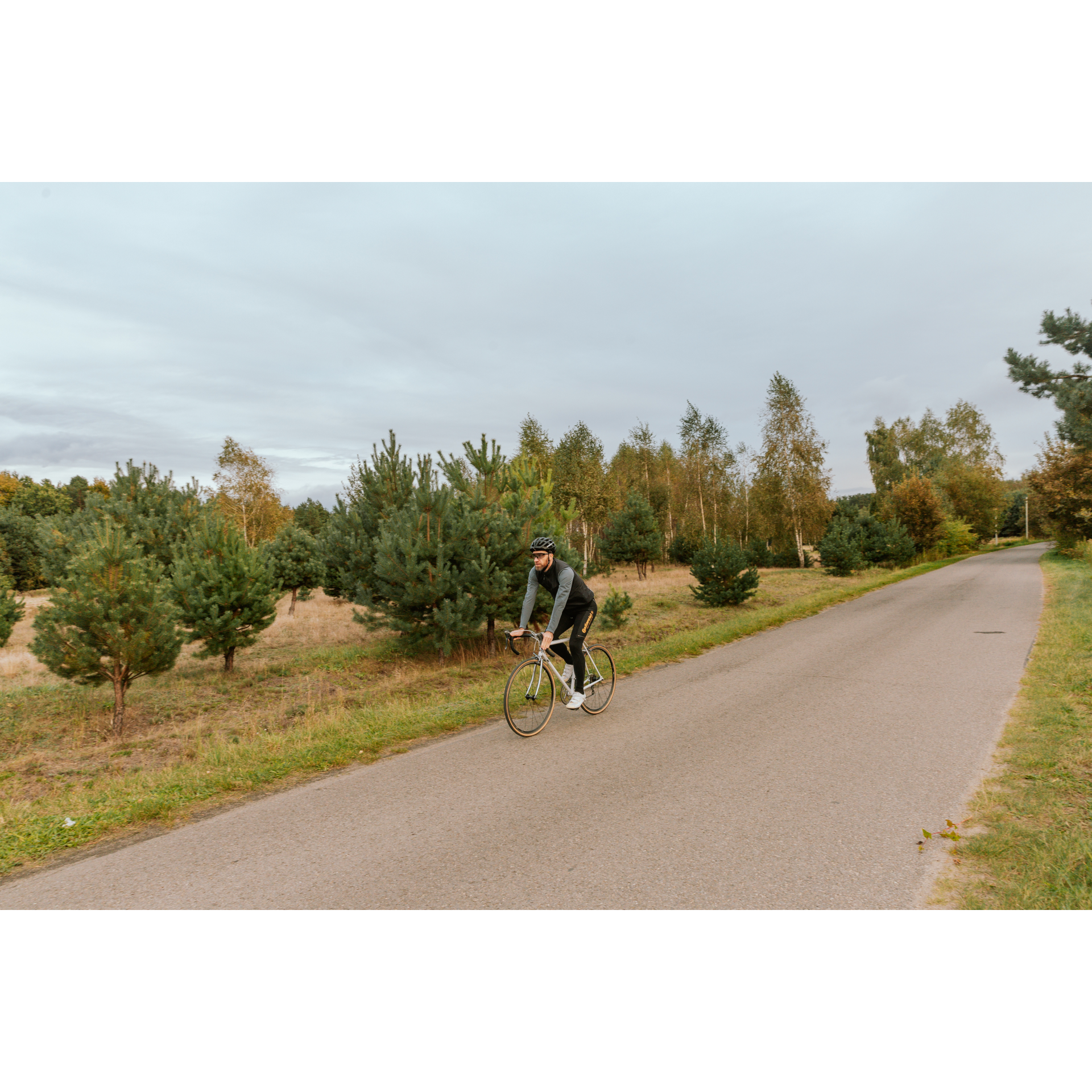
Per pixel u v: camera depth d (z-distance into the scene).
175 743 7.26
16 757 7.04
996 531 64.75
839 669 9.32
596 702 7.35
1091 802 4.32
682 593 21.81
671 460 56.62
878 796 4.68
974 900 3.30
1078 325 20.03
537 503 12.19
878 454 65.31
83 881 3.76
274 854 4.04
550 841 4.11
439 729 6.74
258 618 11.12
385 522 11.45
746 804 4.62
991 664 9.02
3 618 14.89
